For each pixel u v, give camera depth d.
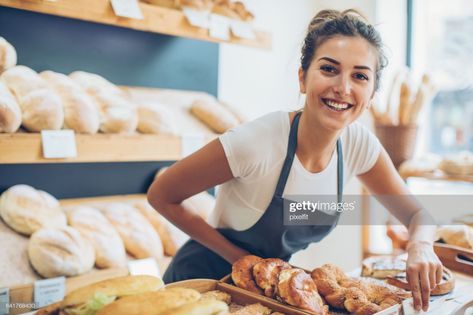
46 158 1.48
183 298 0.79
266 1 2.61
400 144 2.22
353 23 1.04
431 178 2.13
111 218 1.82
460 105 2.65
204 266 1.42
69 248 1.53
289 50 2.79
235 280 0.99
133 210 1.93
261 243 1.30
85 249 1.59
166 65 2.25
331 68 1.03
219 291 0.97
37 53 1.84
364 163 1.33
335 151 1.25
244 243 1.33
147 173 2.21
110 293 0.81
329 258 2.89
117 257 1.68
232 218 1.30
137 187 2.18
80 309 0.78
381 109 2.30
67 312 0.79
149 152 1.76
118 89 1.96
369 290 1.01
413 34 2.75
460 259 1.33
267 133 1.16
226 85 2.50
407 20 2.74
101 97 1.79
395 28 2.72
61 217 1.68
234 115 2.26
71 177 1.97
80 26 1.95
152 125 1.88
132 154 1.71
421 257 1.09
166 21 1.77
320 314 0.87
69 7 1.50
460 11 2.63
